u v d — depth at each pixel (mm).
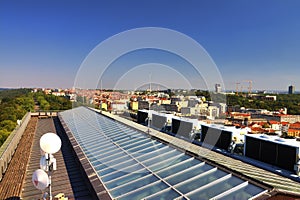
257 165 8281
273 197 4441
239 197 4441
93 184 6016
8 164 9133
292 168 7672
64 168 8828
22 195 6707
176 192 5027
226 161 7902
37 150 11617
